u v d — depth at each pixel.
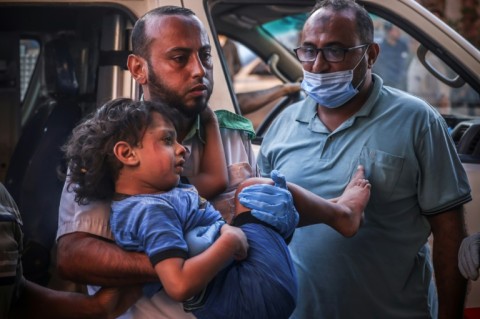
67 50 4.64
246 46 5.82
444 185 3.66
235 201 2.94
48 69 4.77
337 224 3.24
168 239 2.61
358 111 3.75
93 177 2.75
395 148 3.66
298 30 5.71
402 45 8.04
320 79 3.69
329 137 3.77
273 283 2.73
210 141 3.06
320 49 3.67
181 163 2.79
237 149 3.17
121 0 4.07
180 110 2.96
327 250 3.67
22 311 2.97
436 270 3.77
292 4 4.78
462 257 3.67
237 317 2.71
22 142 4.63
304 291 3.70
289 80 5.88
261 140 4.38
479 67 4.50
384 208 3.65
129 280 2.72
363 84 3.78
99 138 2.74
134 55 3.04
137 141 2.73
